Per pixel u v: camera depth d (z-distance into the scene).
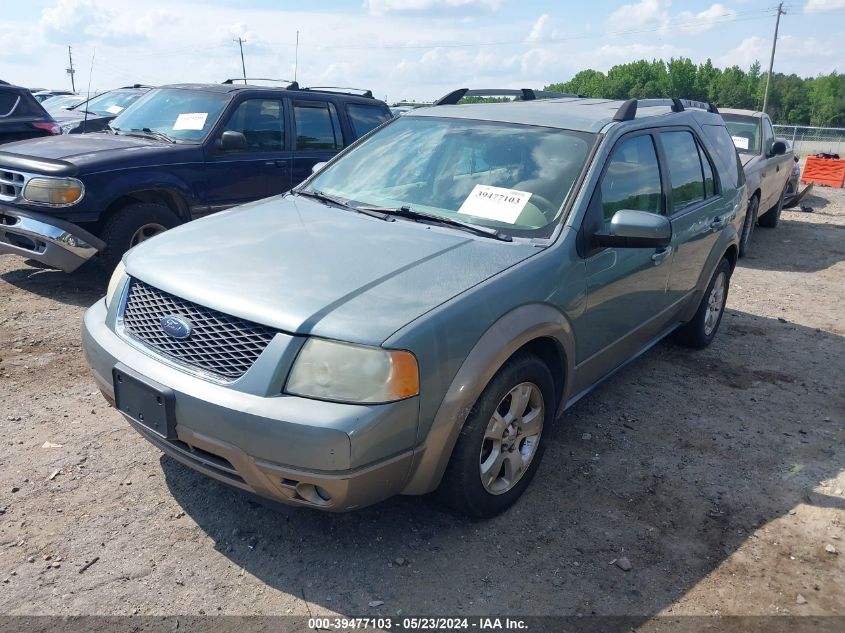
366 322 2.59
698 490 3.61
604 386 4.84
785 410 4.62
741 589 2.90
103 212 5.98
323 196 3.97
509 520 3.26
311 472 2.50
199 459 2.76
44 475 3.39
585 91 122.69
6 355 4.76
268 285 2.79
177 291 2.84
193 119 6.73
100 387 3.06
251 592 2.73
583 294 3.44
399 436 2.60
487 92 5.00
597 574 2.94
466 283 2.91
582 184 3.56
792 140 33.09
